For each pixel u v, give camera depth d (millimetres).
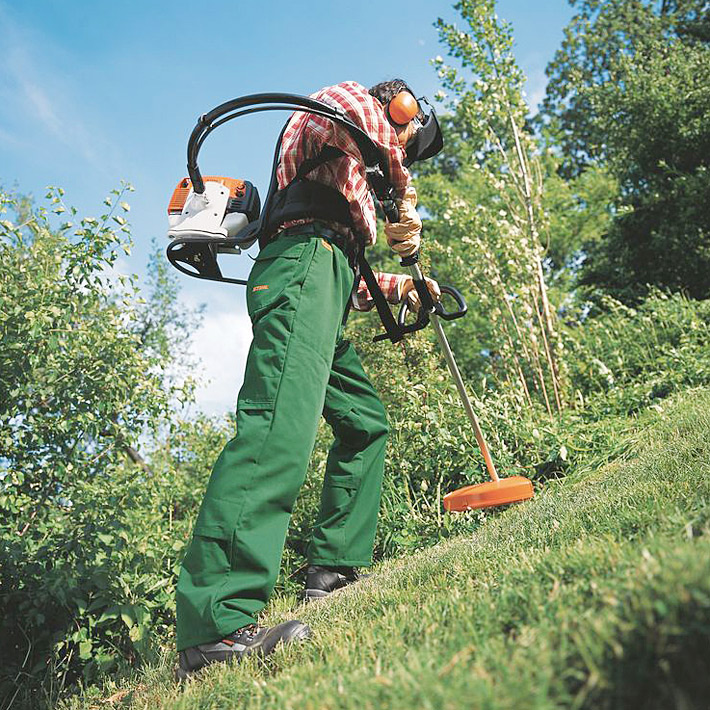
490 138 7449
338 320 2371
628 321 7672
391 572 2652
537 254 6980
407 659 1297
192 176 2389
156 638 3551
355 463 2865
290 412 2125
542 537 2170
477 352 9430
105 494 3721
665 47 11969
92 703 2900
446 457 4953
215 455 5891
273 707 1345
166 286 12430
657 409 5016
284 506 2094
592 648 1029
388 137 2471
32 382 3678
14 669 3193
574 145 19625
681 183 9789
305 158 2455
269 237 2471
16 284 3746
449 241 11422
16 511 3406
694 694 947
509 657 1131
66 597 3254
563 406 6168
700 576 1018
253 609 1990
